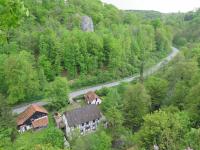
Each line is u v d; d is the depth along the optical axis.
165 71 69.94
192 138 25.56
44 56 78.81
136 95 55.66
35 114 62.12
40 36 81.25
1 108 56.69
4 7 9.85
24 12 10.25
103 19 116.06
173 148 26.00
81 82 81.00
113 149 47.09
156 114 29.20
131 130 52.94
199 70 57.56
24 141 51.97
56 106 68.75
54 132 49.66
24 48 82.31
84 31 98.81
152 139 27.95
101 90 75.94
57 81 68.94
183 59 74.06
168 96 56.62
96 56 86.19
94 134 47.72
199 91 44.84
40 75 75.81
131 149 40.62
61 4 111.81
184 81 55.47
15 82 69.31
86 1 123.44
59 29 93.62
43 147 33.28
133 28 110.44
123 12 139.88
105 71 87.44
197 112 40.97
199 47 79.94
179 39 130.00
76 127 56.81
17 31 85.00
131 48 97.69
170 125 27.95
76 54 82.31
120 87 75.38
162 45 113.31
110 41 88.56
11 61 69.38
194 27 133.75
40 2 107.38
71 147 48.94
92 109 62.75
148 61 98.31
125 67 90.56
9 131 53.66
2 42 11.29
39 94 74.00
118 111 53.56
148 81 63.41
